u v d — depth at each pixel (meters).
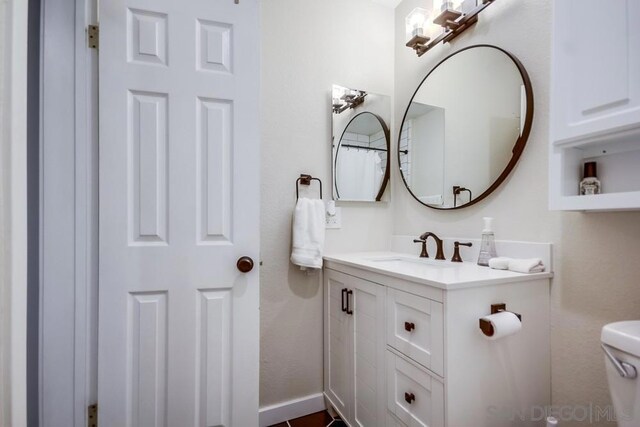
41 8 0.96
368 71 1.82
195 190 1.11
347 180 1.74
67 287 0.97
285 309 1.58
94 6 1.03
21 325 0.53
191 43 1.11
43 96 0.95
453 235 1.44
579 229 0.96
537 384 0.98
